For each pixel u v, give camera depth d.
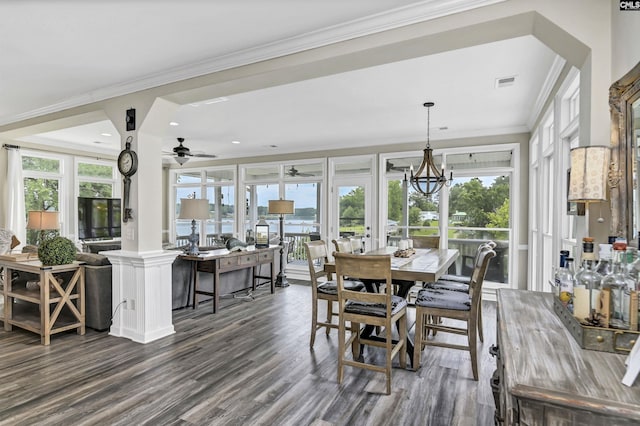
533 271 4.86
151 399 2.38
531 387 1.00
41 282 3.34
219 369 2.85
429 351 3.29
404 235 6.16
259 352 3.21
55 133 5.88
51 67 3.12
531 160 4.99
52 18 2.31
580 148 1.72
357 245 4.41
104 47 2.75
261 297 5.31
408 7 2.18
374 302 2.54
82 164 6.98
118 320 3.59
